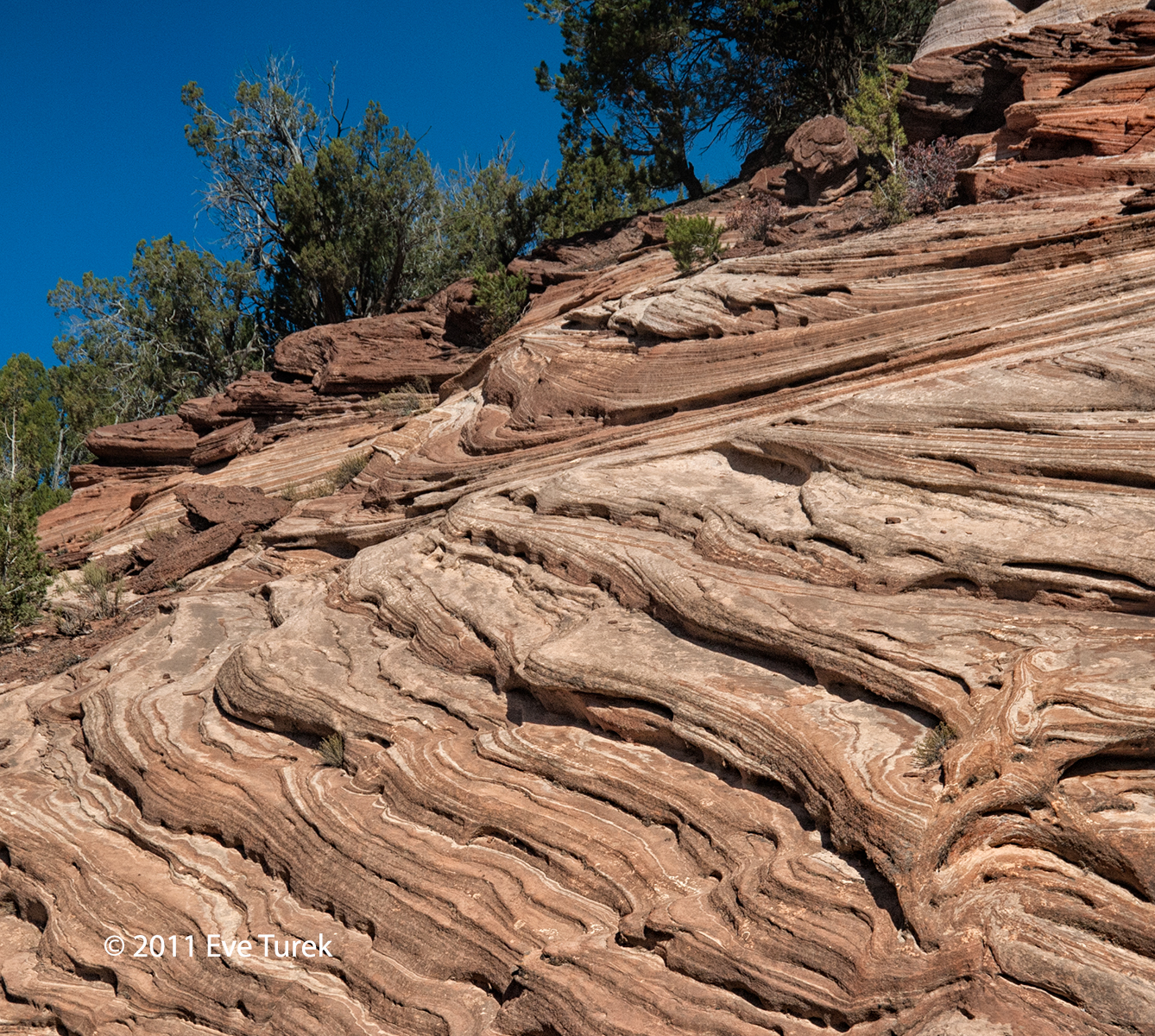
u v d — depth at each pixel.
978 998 4.61
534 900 6.57
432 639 9.82
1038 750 5.52
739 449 10.90
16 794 10.24
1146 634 6.08
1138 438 7.91
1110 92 16.36
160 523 22.09
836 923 5.33
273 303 42.41
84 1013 7.58
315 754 9.14
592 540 9.88
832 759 6.07
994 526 7.67
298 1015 6.76
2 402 38.81
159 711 10.57
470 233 40.28
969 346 11.12
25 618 16.27
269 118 42.69
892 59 32.75
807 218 21.19
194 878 8.37
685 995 5.46
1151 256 11.56
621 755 7.36
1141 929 4.62
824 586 7.82
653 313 15.45
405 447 17.23
